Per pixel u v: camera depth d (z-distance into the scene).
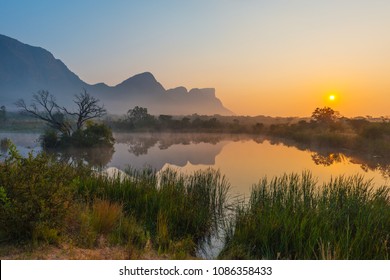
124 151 44.78
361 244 7.57
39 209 6.98
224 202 14.04
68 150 44.34
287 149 46.88
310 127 76.19
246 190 17.33
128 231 8.27
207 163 31.47
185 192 13.20
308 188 12.02
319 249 7.48
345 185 12.27
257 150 45.84
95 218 8.16
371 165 29.69
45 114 57.72
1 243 6.57
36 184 7.19
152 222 10.18
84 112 51.22
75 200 10.19
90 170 15.18
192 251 8.98
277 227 8.75
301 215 9.30
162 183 14.39
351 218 9.30
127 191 11.91
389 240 8.08
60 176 8.24
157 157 37.38
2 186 7.00
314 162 32.06
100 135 48.16
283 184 12.66
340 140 46.97
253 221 9.43
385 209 9.56
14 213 6.69
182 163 31.67
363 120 68.38
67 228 7.79
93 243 7.24
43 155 7.95
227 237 9.88
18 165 7.47
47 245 6.58
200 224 10.45
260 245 8.70
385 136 43.56
